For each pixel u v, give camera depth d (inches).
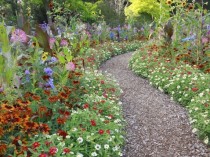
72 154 116.6
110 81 228.5
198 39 277.1
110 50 444.1
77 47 316.5
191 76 221.3
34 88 158.6
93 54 359.6
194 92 201.8
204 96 188.4
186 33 311.3
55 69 176.7
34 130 123.6
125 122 178.7
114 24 656.4
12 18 452.8
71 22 403.2
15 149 113.1
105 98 187.3
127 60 394.6
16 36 169.3
